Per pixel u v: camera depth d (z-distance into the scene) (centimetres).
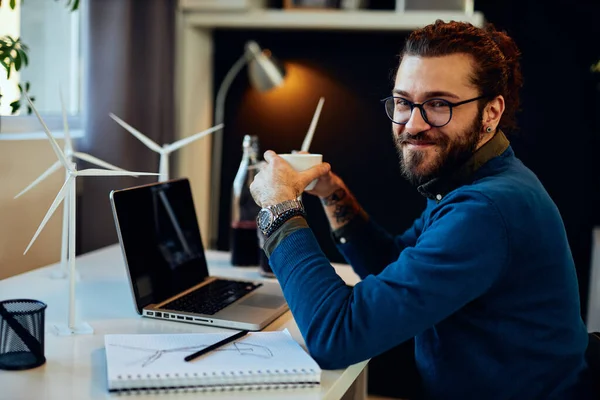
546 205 113
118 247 188
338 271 171
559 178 265
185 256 146
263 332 116
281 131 270
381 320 102
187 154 260
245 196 168
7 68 148
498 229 105
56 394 91
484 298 111
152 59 229
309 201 266
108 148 210
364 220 157
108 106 210
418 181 120
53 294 140
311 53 265
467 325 113
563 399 114
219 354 102
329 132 266
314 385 98
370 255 156
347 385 106
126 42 212
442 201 114
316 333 105
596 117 260
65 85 221
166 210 143
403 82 115
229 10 251
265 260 159
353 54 262
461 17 241
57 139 189
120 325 121
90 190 211
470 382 114
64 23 219
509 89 127
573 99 262
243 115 273
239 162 275
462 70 112
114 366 95
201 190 275
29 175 176
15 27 196
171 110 248
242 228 168
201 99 270
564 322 113
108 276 155
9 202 169
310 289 107
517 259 108
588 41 259
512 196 108
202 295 138
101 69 208
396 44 258
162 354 101
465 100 112
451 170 118
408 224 264
